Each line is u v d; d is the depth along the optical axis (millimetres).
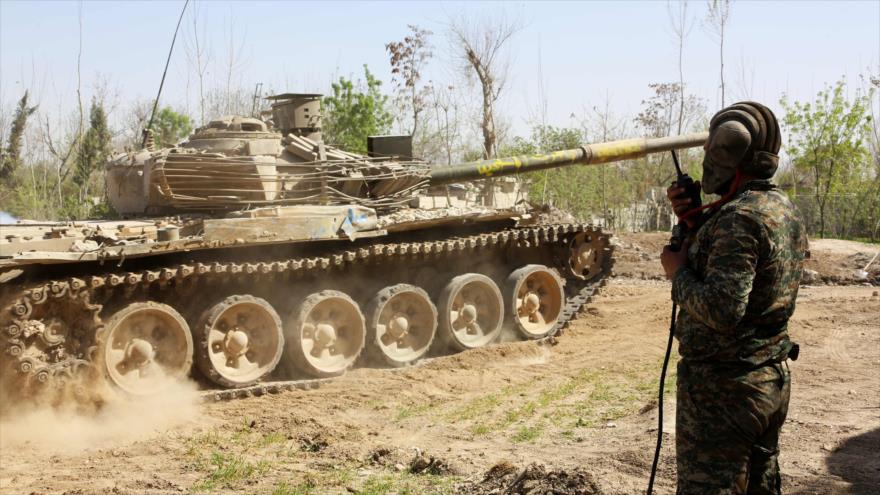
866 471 7074
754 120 4480
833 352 13109
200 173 12836
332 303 13016
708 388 4332
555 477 6723
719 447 4289
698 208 4594
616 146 15281
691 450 4379
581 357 14070
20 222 12266
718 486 4273
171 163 12664
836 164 33438
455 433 9469
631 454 7664
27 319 10164
